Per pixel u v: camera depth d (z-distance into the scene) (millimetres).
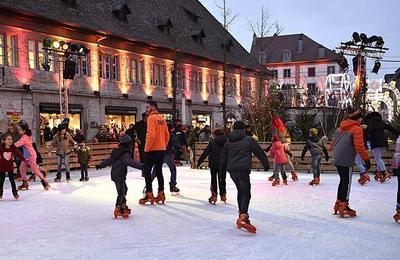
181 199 10148
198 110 36469
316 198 10055
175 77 29156
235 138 7266
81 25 24719
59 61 20062
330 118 23531
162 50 32281
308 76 77250
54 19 23234
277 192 11000
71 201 10078
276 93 24766
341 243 6203
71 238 6648
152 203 9430
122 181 8156
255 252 5781
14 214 8609
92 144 19234
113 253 5809
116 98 28172
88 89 26047
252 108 21875
